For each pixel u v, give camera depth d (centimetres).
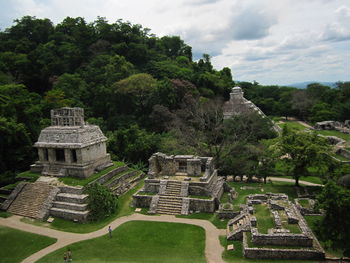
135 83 7025
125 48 9188
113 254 2506
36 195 3528
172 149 5534
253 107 8306
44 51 8431
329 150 3844
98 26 10450
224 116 7350
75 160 4038
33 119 5234
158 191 3578
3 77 6662
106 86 7450
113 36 9475
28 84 7744
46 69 7738
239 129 6066
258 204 3086
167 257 2422
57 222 3170
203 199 3300
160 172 3988
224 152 5538
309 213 3027
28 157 4731
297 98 10619
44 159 4106
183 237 2748
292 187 4134
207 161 3794
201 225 2975
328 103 9956
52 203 3359
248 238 2491
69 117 4103
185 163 3972
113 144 5788
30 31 9681
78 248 2625
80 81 7544
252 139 5991
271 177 5012
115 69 8025
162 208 3344
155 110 6681
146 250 2548
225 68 11738
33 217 3272
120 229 2955
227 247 2514
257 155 4909
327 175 3716
